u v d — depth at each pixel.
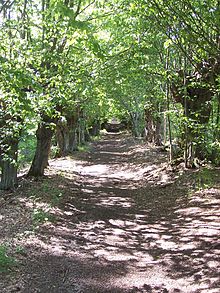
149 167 20.00
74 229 9.39
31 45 9.22
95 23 13.76
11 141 12.46
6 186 13.88
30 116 8.48
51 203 11.63
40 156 16.62
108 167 23.75
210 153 15.38
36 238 8.19
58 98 9.35
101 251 7.89
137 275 6.60
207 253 7.25
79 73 11.77
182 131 14.39
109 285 6.13
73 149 31.48
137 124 43.66
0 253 6.58
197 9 7.31
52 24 9.06
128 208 12.15
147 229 9.66
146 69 14.83
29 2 11.62
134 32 13.35
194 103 14.47
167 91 16.77
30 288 5.77
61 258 7.23
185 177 14.59
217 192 12.05
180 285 6.09
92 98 19.92
